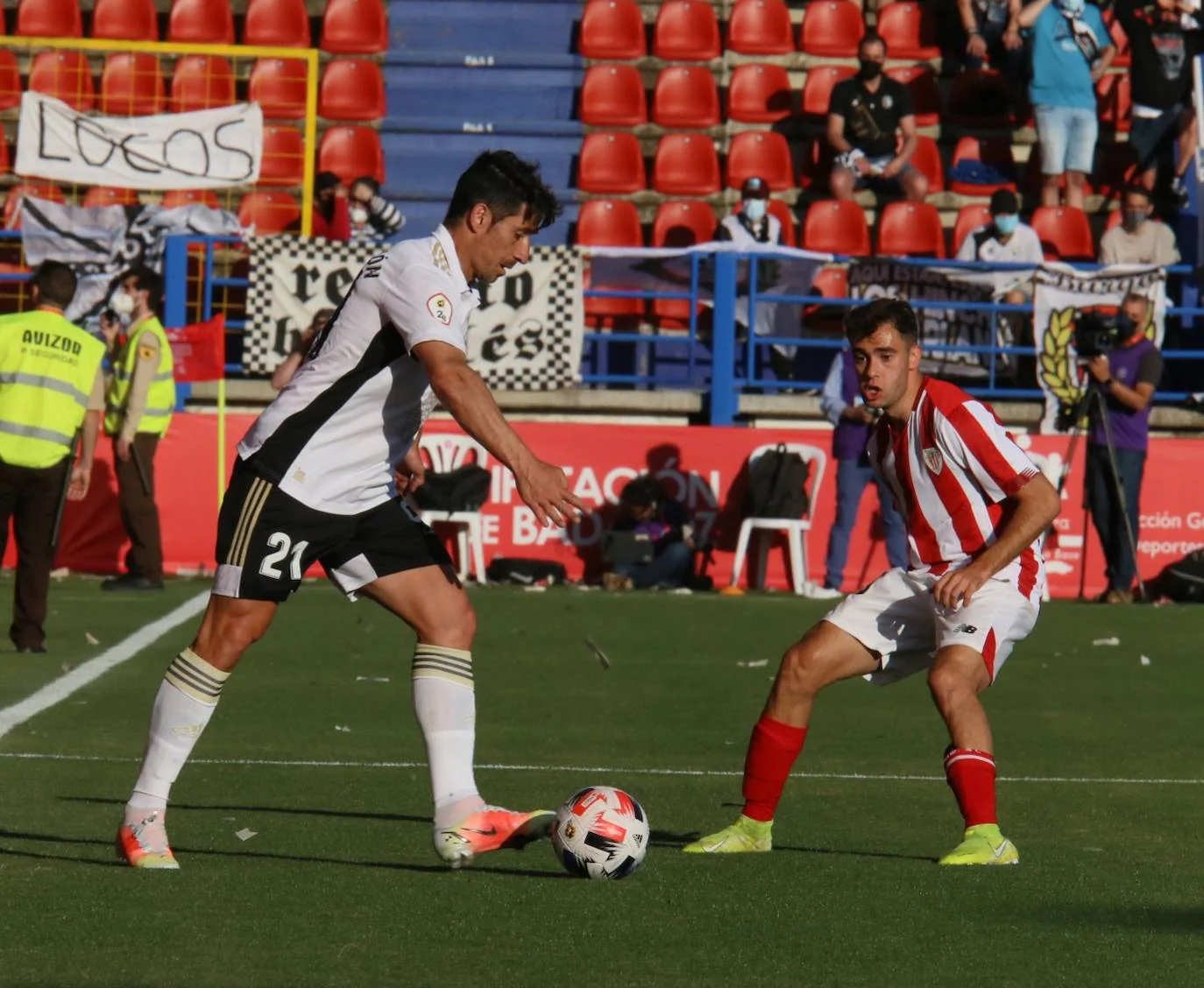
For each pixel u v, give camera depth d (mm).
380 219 45156
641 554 37969
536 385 40469
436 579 12836
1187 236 48156
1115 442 37375
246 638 12625
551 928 11016
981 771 13547
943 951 10570
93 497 38531
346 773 17391
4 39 44969
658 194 49344
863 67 47812
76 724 20000
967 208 47750
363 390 12336
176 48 44969
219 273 44750
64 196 48000
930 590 13859
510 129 50688
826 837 14672
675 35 52219
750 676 25594
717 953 10430
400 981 9617
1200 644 30672
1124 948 10719
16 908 11273
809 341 41344
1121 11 48656
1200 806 16484
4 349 25438
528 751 19203
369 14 52281
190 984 9477
